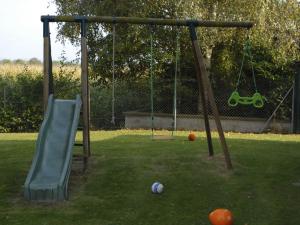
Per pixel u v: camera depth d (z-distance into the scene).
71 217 5.18
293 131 12.62
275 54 12.64
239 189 6.06
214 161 7.38
